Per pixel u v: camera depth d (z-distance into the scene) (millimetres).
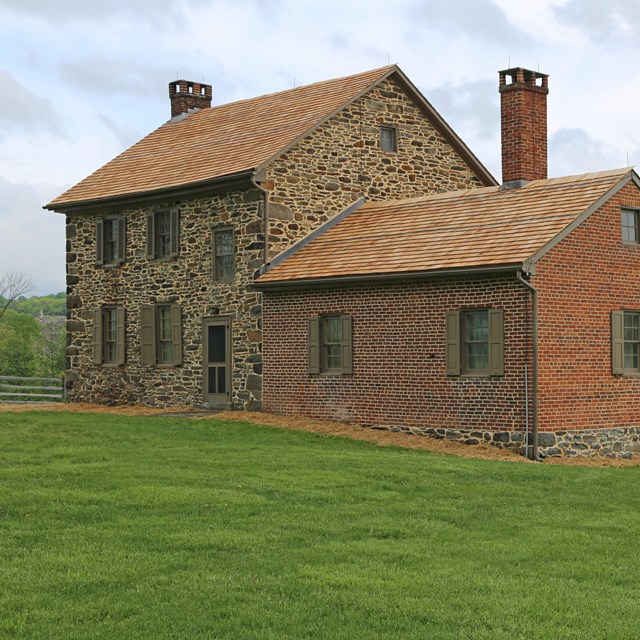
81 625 8516
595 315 21375
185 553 10789
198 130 30969
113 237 29562
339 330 23734
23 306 102562
